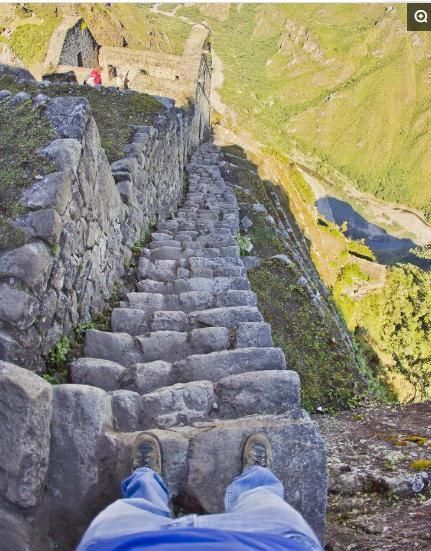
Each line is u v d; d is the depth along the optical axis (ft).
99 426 7.97
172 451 8.16
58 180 10.60
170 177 29.12
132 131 22.25
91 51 57.00
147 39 85.92
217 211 31.68
